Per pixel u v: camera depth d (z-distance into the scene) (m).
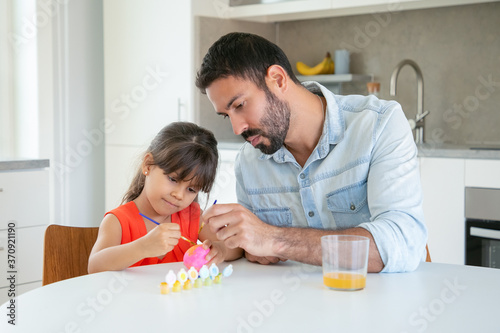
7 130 3.67
